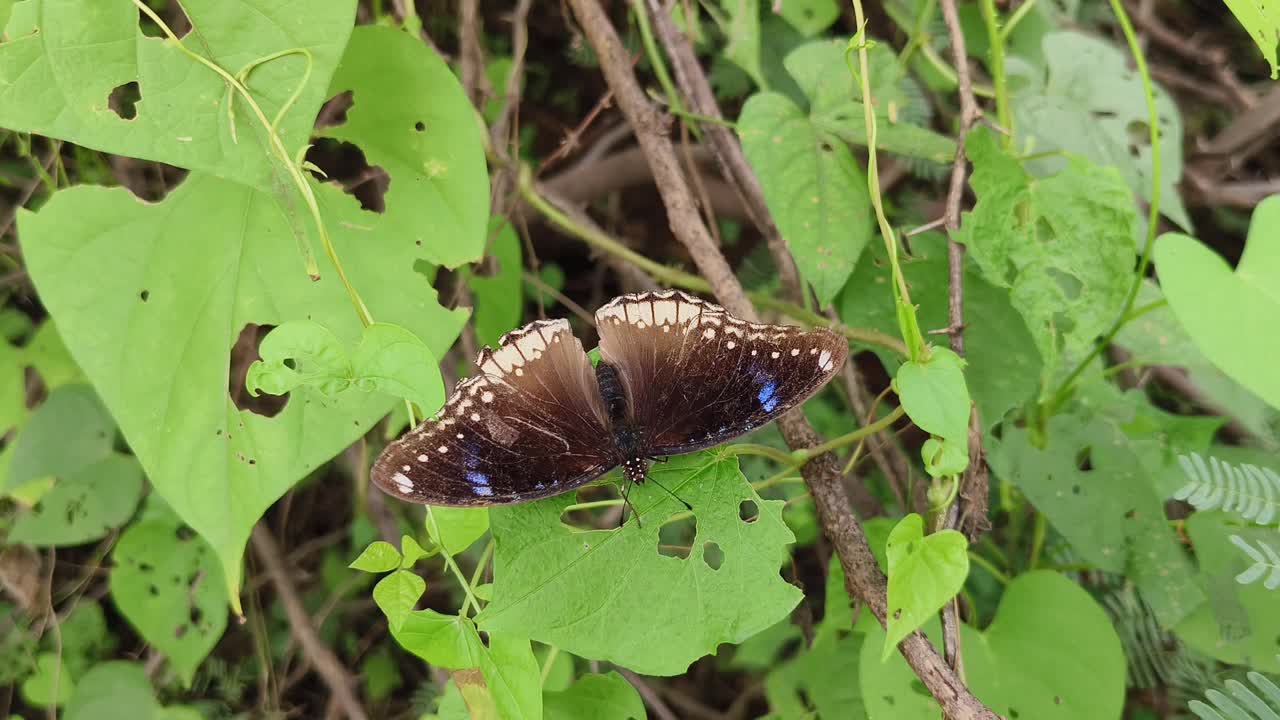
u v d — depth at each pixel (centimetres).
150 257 15
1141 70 19
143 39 13
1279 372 14
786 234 19
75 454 24
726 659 29
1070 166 19
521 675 14
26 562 25
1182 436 22
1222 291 15
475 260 16
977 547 24
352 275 15
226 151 13
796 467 16
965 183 28
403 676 29
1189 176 31
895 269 14
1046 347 19
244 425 14
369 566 14
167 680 26
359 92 16
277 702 27
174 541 24
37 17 13
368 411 14
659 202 34
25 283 24
